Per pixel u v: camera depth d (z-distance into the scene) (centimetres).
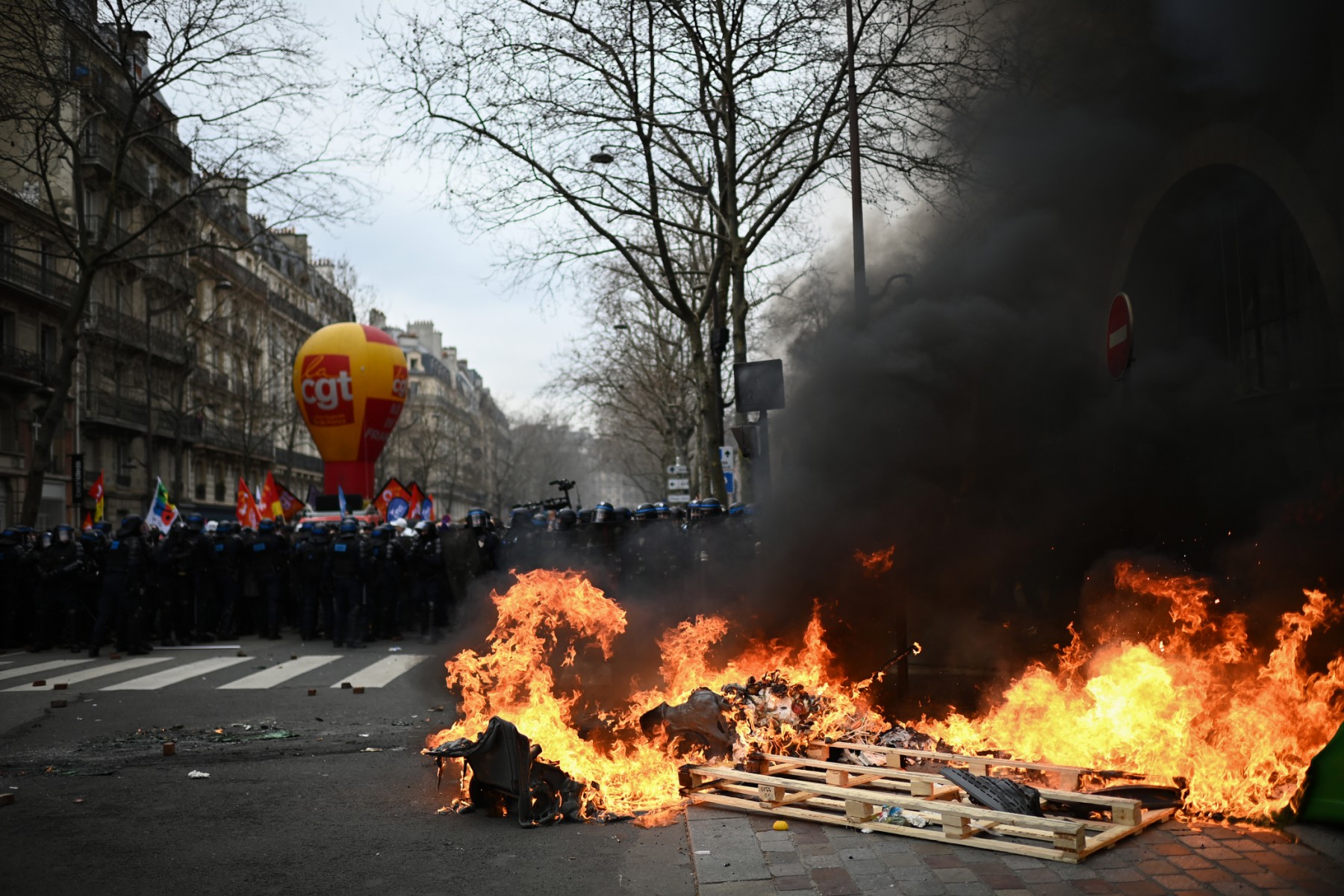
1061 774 521
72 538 1485
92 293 3391
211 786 622
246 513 2359
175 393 3994
